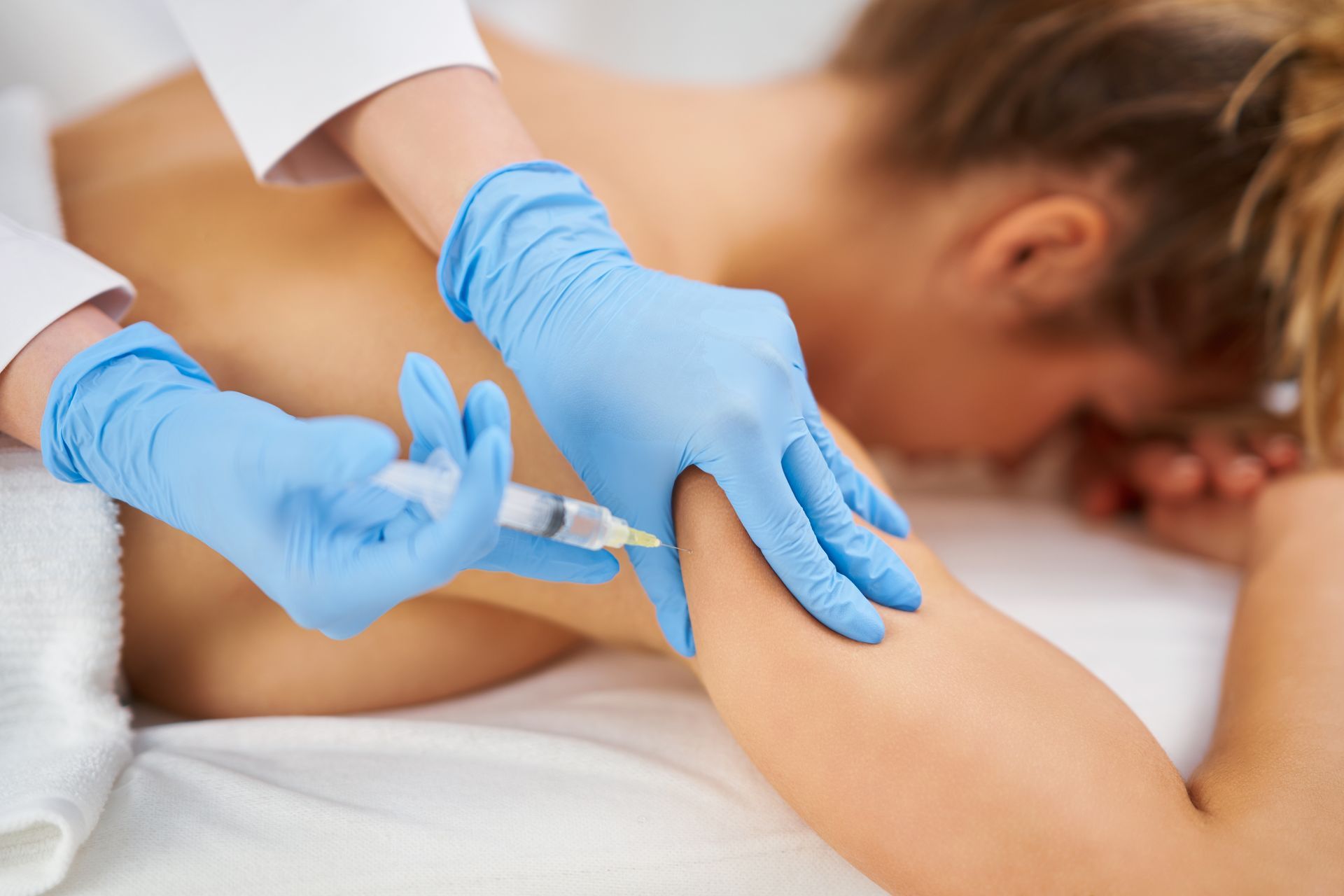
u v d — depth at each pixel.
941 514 1.54
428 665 1.01
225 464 0.66
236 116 0.96
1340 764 0.81
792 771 0.77
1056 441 1.67
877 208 1.26
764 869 0.83
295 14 0.92
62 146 1.22
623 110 1.29
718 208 1.24
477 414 0.66
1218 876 0.73
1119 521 1.57
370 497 0.69
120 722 0.89
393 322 0.93
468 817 0.84
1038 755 0.75
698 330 0.77
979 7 1.29
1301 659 0.95
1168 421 1.49
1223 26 1.21
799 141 1.28
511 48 1.41
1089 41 1.22
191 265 0.97
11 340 0.79
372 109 0.93
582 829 0.83
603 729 0.96
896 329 1.35
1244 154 1.23
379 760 0.91
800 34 2.36
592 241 0.86
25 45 1.84
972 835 0.73
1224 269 1.32
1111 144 1.22
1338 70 1.19
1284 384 1.51
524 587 0.96
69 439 0.76
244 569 0.70
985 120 1.23
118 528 0.85
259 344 0.92
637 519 0.83
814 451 0.80
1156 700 1.04
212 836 0.80
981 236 1.28
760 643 0.78
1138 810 0.75
